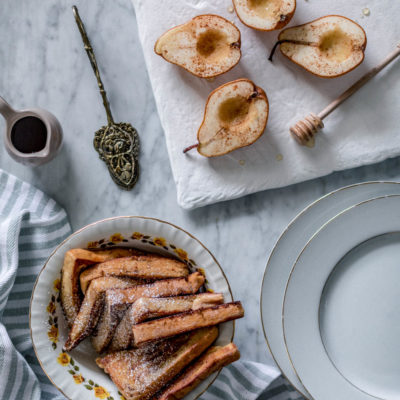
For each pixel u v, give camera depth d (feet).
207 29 2.32
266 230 2.53
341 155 2.47
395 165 2.51
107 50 2.56
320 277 2.31
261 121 2.33
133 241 2.37
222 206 2.55
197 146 2.37
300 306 2.31
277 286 2.35
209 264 2.30
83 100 2.57
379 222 2.28
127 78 2.55
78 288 2.34
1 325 2.43
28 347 2.54
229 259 2.54
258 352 2.52
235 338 2.53
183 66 2.34
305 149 2.47
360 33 2.32
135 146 2.54
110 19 2.55
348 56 2.34
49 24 2.58
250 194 2.54
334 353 2.36
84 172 2.58
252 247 2.53
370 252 2.34
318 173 2.47
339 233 2.28
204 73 2.34
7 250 2.42
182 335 2.27
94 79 2.56
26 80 2.59
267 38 2.45
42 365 2.29
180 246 2.32
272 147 2.47
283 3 2.29
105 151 2.54
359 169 2.52
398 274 2.35
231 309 2.24
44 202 2.54
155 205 2.56
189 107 2.46
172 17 2.44
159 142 2.55
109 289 2.27
